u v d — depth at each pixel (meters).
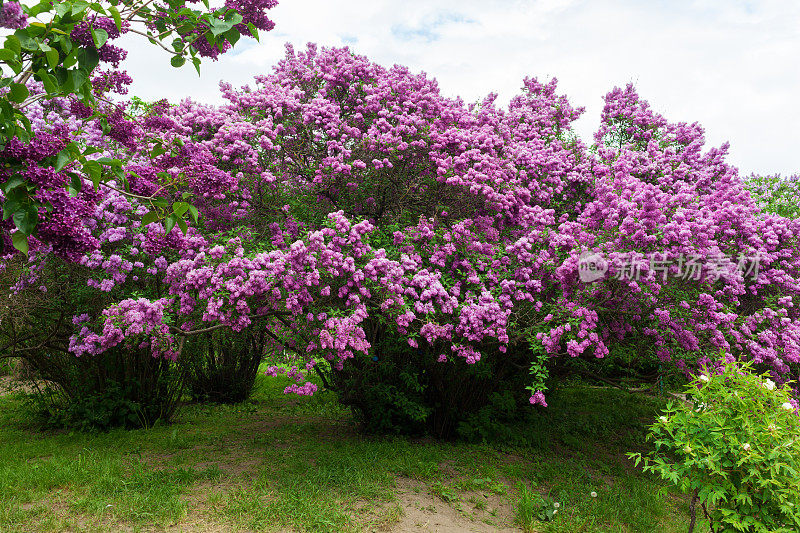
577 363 7.25
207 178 4.33
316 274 4.93
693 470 3.73
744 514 3.46
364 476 5.26
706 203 6.21
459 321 5.77
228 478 5.21
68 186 2.76
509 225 6.86
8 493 4.59
